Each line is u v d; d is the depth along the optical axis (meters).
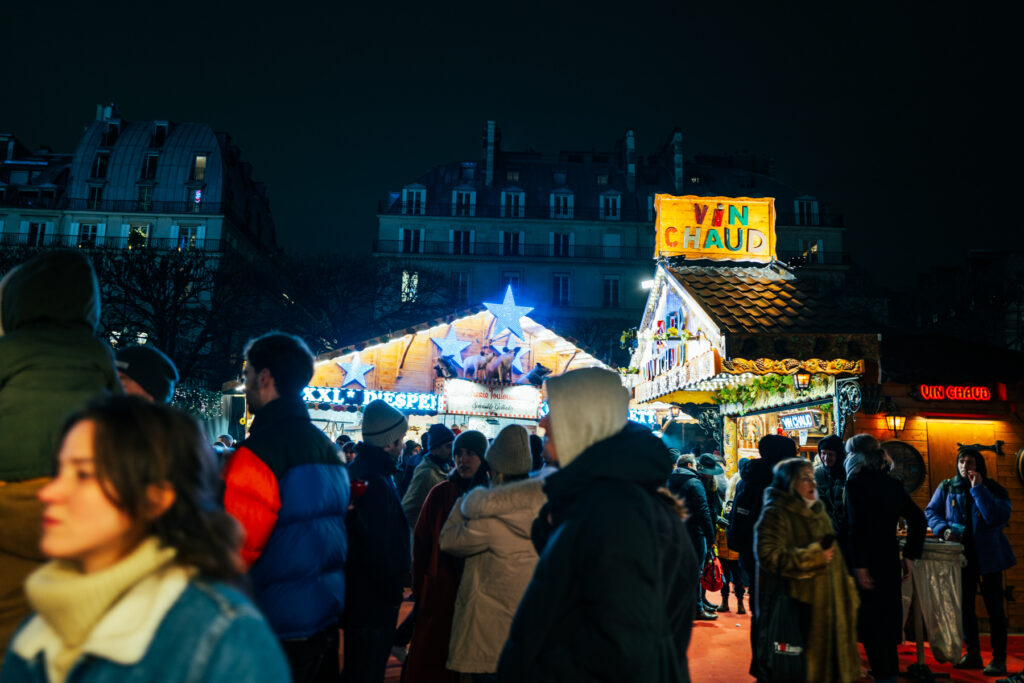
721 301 7.36
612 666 1.62
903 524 6.37
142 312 27.06
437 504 4.00
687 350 8.27
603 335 45.97
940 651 5.32
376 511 3.34
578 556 1.74
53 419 1.84
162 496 1.04
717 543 8.12
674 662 1.70
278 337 2.60
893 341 7.64
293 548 2.29
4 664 1.06
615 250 49.97
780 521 3.95
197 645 0.97
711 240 8.89
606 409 2.05
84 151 49.44
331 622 2.45
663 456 1.97
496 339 13.57
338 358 12.72
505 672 1.80
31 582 1.01
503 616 3.16
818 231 50.97
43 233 47.53
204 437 1.21
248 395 2.57
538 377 13.30
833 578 3.90
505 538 3.17
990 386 7.01
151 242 47.44
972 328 32.19
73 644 0.99
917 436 6.87
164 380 2.61
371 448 3.55
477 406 12.93
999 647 5.29
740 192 52.69
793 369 6.54
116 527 1.02
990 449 6.80
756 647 4.47
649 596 1.67
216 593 1.04
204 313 28.03
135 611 0.98
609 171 53.88
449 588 3.78
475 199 50.38
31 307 1.99
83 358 1.99
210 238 47.78
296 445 2.41
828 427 7.22
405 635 5.95
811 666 3.79
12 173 51.03
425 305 33.28
